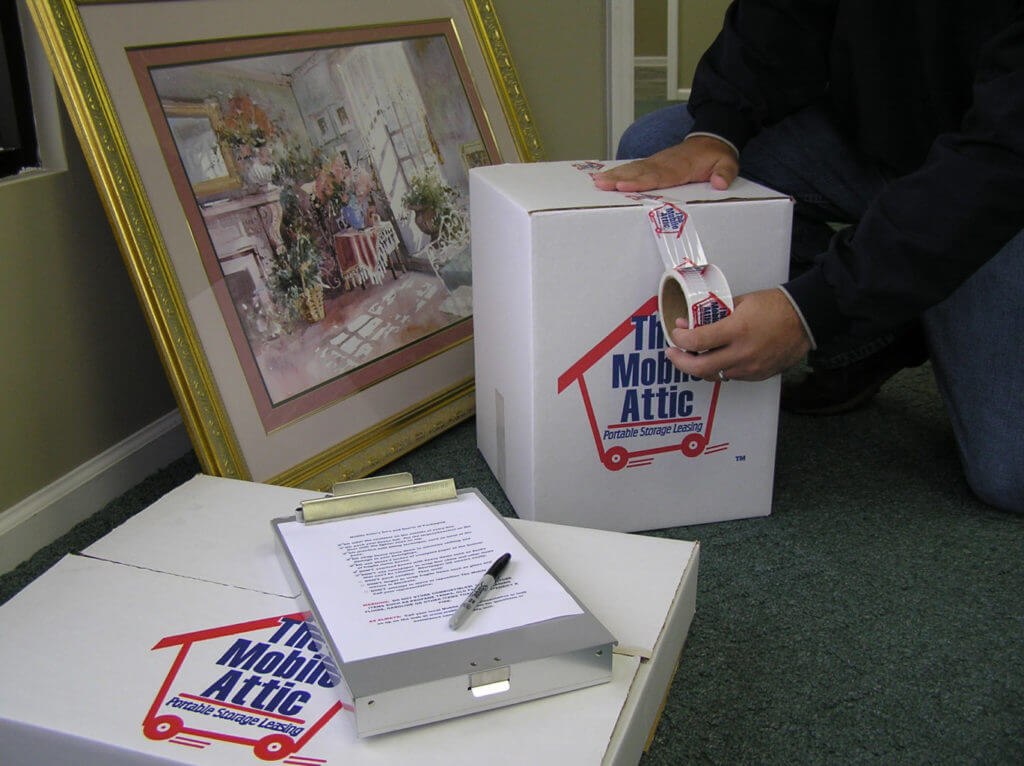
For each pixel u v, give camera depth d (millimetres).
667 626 836
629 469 1198
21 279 1196
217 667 763
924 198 1001
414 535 899
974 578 1142
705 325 1049
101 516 1325
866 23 1288
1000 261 1188
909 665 991
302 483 1277
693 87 1417
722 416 1202
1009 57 1004
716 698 945
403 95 1548
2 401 1184
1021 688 957
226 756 672
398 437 1420
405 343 1472
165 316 1154
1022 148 962
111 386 1368
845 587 1125
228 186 1261
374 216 1458
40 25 1102
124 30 1180
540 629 751
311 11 1419
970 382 1262
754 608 1086
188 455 1512
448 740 688
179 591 864
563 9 1985
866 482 1376
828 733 899
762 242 1132
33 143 1239
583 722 709
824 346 1524
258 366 1258
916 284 1025
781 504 1316
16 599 852
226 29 1298
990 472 1250
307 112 1385
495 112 1720
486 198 1228
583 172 1285
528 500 1196
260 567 904
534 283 1074
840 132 1459
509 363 1206
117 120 1147
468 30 1698
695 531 1251
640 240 1090
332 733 693
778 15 1355
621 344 1131
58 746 705
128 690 738
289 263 1321
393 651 720
